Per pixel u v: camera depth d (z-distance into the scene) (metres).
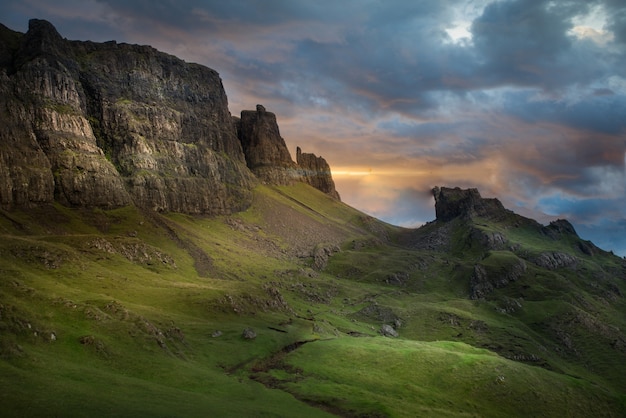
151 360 119.75
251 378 137.62
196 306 196.12
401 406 127.44
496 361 172.38
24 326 107.12
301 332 199.25
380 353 171.00
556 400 161.25
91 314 129.50
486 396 151.38
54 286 154.12
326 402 121.75
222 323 186.75
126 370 110.12
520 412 149.00
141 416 79.38
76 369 97.06
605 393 180.12
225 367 141.62
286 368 151.12
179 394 99.06
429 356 169.25
